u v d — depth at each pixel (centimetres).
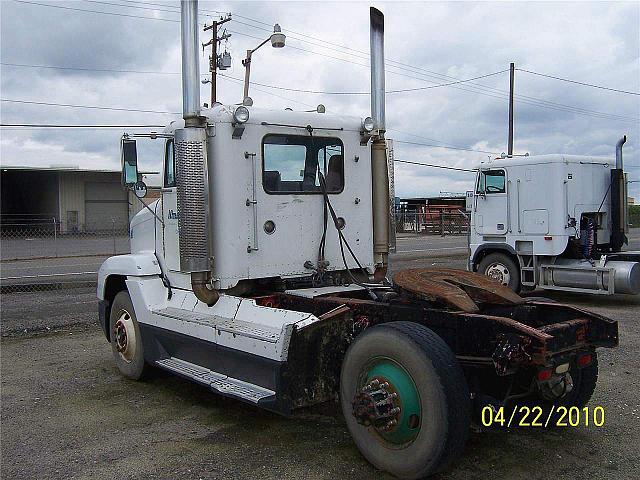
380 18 636
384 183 645
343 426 530
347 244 598
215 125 548
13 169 4097
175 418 559
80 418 560
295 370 458
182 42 541
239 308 533
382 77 639
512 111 3195
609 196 1308
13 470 448
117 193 4466
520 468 440
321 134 602
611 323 464
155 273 648
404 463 405
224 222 550
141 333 648
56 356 797
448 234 3841
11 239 3027
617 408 571
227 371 539
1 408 589
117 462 460
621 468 440
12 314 1089
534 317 496
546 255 1245
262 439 503
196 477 433
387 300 524
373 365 429
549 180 1223
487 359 426
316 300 532
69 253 2411
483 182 1342
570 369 474
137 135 620
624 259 1212
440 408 383
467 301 464
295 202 586
